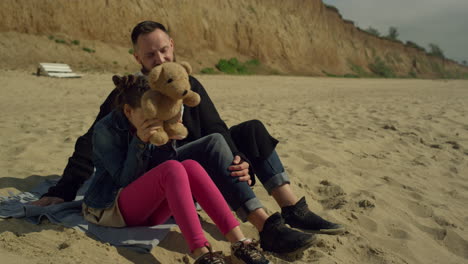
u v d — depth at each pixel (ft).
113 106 9.02
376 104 34.58
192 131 8.74
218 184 7.79
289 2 133.18
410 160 16.65
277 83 69.62
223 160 7.77
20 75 47.93
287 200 8.72
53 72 50.31
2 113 23.85
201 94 8.95
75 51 71.10
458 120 25.94
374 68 168.14
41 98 32.32
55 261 6.49
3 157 12.98
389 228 9.90
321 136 18.97
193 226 6.63
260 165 8.72
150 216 7.86
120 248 7.34
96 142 7.57
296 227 8.71
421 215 11.19
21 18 69.67
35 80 44.34
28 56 64.49
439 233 10.09
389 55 192.65
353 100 39.27
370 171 14.66
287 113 26.89
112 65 71.92
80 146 9.04
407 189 13.12
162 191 7.08
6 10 68.49
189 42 96.22
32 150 13.58
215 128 8.77
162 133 6.46
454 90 64.34
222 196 7.22
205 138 7.91
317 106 31.07
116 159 7.55
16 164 12.19
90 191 7.92
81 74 56.59
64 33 74.08
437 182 14.29
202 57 96.12
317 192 11.96
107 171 7.84
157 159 7.86
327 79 99.96
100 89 40.81
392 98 42.86
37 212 8.04
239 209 7.77
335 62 143.43
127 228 7.73
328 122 23.38
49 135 16.61
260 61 112.57
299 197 11.05
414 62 204.33
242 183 7.74
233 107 29.66
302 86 66.44
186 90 6.24
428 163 16.33
